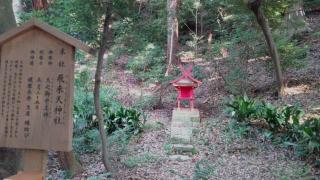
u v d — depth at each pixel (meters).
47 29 3.40
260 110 8.70
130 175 6.58
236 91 11.16
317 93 10.00
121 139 8.33
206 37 16.86
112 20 6.41
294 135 7.49
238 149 7.67
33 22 3.39
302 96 10.01
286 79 10.89
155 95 12.30
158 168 6.96
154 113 10.98
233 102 9.42
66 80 3.42
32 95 3.44
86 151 7.86
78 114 8.91
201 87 12.77
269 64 11.11
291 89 10.58
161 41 15.68
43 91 3.43
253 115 8.76
